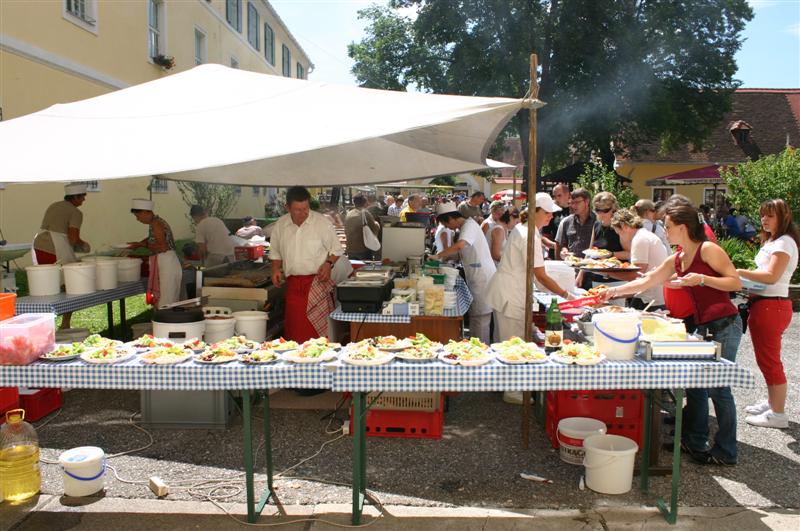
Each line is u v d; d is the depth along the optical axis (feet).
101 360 11.06
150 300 20.57
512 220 25.16
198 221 27.91
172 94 16.44
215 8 71.87
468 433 15.31
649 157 94.79
